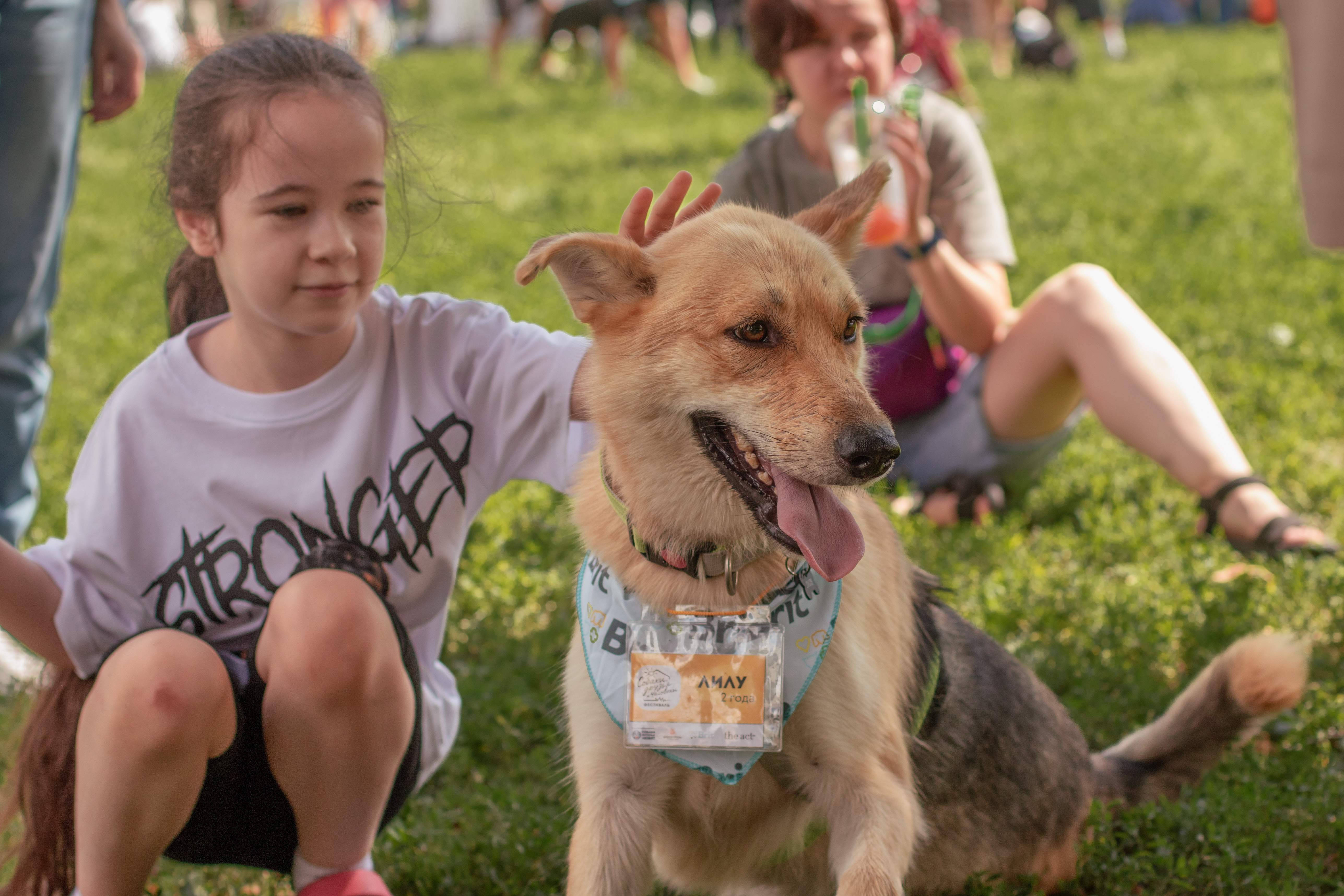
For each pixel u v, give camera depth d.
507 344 2.86
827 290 2.66
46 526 4.99
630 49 24.84
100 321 8.44
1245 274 8.01
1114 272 8.25
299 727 2.50
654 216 2.99
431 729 2.92
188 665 2.40
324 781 2.55
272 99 2.48
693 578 2.58
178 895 3.05
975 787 2.96
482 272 8.91
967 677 3.02
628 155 13.73
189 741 2.40
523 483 5.43
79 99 4.27
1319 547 4.34
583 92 19.59
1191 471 4.58
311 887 2.65
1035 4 21.20
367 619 2.49
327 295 2.55
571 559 4.70
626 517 2.62
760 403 2.54
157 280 7.68
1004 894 2.91
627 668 2.55
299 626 2.46
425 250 3.92
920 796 2.89
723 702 2.49
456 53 28.06
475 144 14.86
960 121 5.11
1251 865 2.86
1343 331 6.95
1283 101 15.48
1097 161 12.32
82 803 2.46
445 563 2.84
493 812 3.28
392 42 9.16
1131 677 3.80
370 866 2.75
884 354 5.12
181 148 2.59
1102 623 4.12
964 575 4.50
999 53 19.94
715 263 2.62
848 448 2.45
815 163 4.95
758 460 2.59
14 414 4.36
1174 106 15.54
